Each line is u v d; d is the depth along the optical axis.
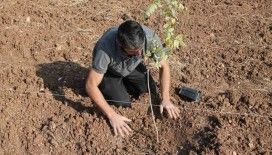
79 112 3.29
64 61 3.83
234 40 4.11
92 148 3.10
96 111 3.28
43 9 4.38
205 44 4.06
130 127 3.24
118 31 2.78
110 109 3.14
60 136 3.16
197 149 3.07
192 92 3.41
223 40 4.11
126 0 4.61
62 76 3.68
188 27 4.25
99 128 3.16
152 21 4.29
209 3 4.59
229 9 4.50
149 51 2.98
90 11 4.42
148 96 3.45
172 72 3.73
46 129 3.20
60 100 3.42
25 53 3.86
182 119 3.25
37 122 3.28
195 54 3.94
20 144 3.15
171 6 2.98
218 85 3.62
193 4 4.55
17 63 3.75
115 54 3.00
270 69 3.76
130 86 3.52
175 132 3.21
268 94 3.51
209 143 3.07
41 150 3.11
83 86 3.58
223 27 4.27
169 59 3.86
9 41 3.94
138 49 2.79
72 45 4.00
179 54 3.93
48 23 4.21
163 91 3.26
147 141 3.17
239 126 3.19
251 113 3.27
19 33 4.03
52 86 3.58
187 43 4.05
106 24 4.27
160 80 3.26
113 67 3.13
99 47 2.98
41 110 3.35
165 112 3.28
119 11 4.44
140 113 3.31
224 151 2.99
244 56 3.92
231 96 3.40
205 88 3.58
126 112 3.29
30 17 4.25
